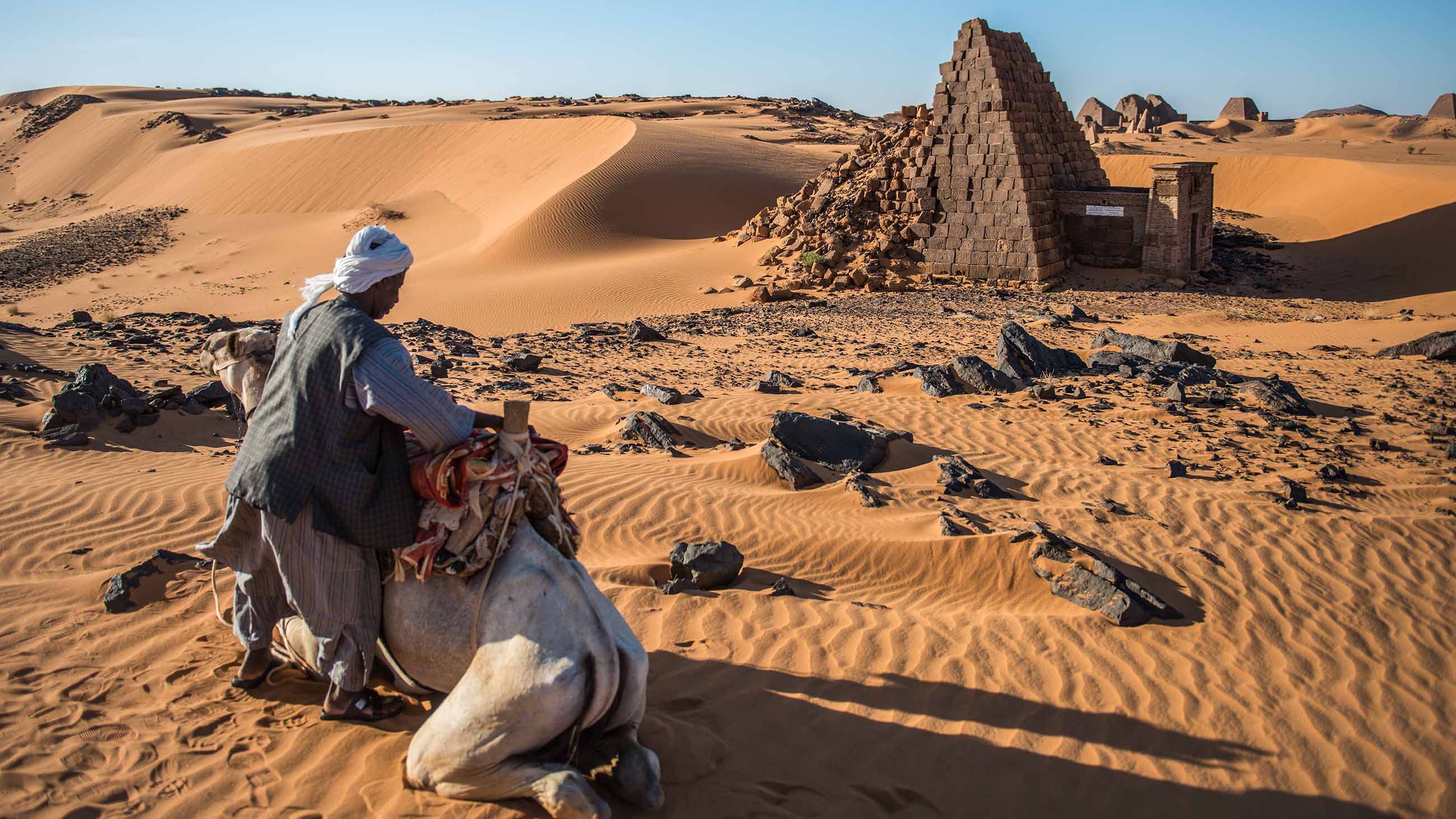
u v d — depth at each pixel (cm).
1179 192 3806
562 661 409
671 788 456
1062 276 4025
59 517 762
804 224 4441
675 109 15488
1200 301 3403
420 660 452
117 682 522
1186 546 828
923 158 4069
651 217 6212
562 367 1914
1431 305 3186
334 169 9012
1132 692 593
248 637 506
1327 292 3803
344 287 435
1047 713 562
